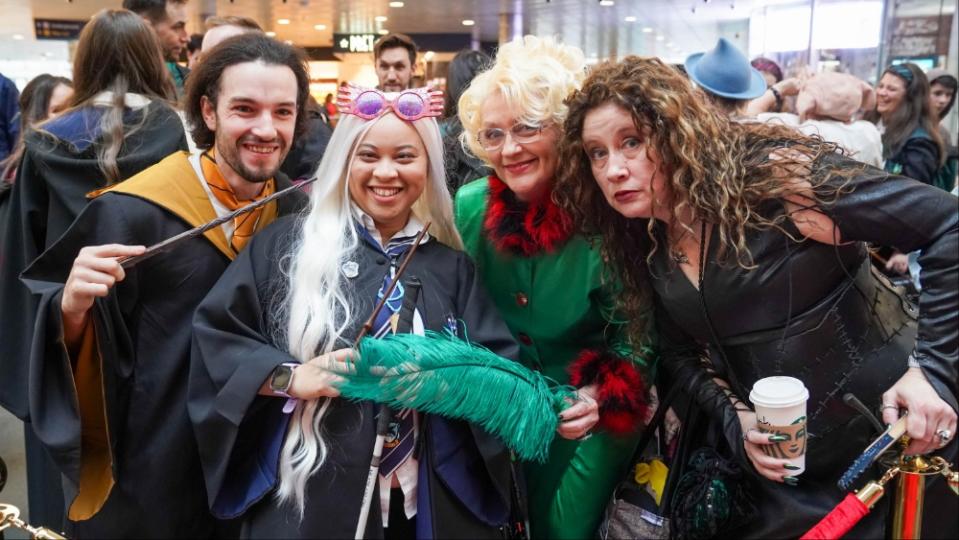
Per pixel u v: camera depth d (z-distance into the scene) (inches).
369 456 63.9
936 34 193.3
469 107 79.7
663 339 79.2
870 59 193.8
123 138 86.4
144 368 69.7
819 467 71.2
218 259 73.0
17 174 87.5
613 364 78.3
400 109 67.7
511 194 81.8
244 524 64.3
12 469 117.3
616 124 64.7
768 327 67.9
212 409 63.2
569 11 194.9
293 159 120.2
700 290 68.7
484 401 63.4
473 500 67.5
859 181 63.3
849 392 68.2
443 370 61.6
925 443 63.1
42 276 69.0
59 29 253.9
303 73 76.4
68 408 66.0
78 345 67.8
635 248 73.9
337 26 274.7
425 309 67.7
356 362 59.2
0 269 84.7
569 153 69.5
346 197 69.1
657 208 66.4
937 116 181.5
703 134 64.1
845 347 68.0
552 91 73.5
